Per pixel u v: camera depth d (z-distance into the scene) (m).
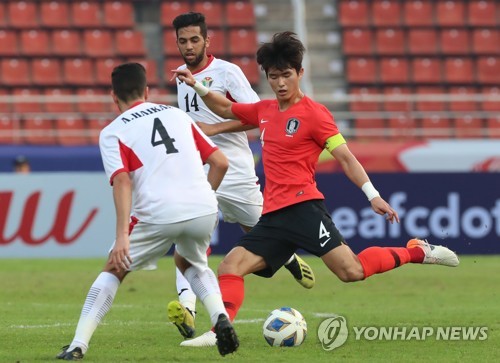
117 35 98.69
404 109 95.00
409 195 65.44
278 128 27.73
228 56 98.69
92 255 64.69
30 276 53.28
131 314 36.81
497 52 100.62
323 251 27.28
